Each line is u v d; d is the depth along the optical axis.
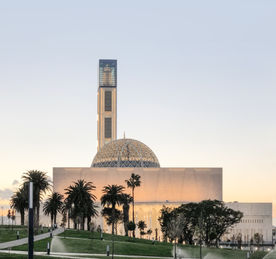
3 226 154.38
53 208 180.62
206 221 175.00
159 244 129.25
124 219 191.00
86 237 126.81
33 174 143.00
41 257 75.69
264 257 98.38
